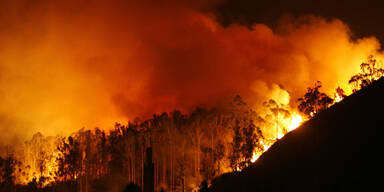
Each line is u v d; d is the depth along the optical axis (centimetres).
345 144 4484
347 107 5253
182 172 8350
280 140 5928
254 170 5500
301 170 4644
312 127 5466
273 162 5356
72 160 8725
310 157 4769
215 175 8025
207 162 8769
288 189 4422
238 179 5534
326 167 4319
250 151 7606
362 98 5197
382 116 4519
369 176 3706
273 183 4784
